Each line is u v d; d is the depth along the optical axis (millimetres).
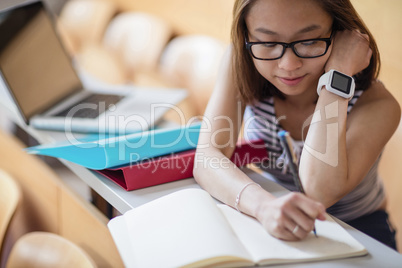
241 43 1166
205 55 2340
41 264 1446
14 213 1516
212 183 1085
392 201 1816
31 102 1603
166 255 846
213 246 843
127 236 925
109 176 1164
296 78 1082
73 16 3266
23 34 1674
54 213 1742
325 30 1046
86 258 1326
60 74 1789
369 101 1192
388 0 1896
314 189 1058
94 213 1365
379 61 1199
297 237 891
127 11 3287
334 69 1125
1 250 1493
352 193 1332
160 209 975
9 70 1549
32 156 1805
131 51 2883
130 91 1830
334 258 866
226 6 2695
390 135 1154
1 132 2004
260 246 882
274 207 911
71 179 1520
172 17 3045
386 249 905
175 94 1773
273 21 1017
